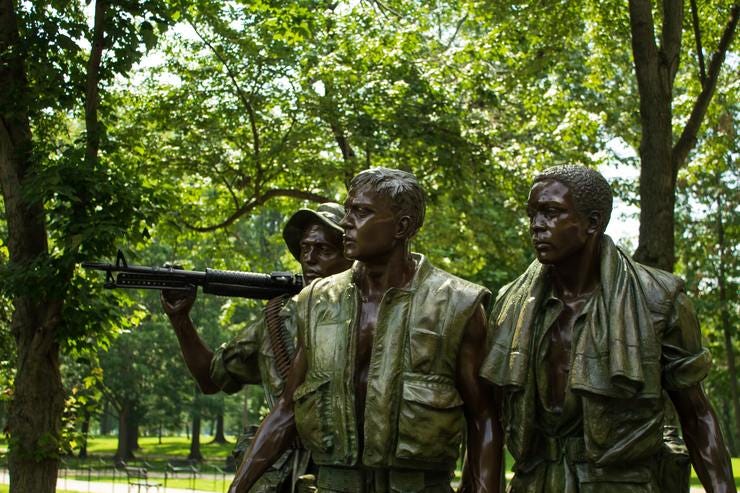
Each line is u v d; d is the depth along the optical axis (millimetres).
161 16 9258
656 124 8531
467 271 17484
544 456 3055
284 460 3959
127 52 9312
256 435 3229
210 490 22078
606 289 2963
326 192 16016
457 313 3010
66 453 9898
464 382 3049
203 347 4441
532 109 14031
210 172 15180
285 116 15055
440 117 14430
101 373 10984
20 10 9484
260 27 14055
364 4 14664
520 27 12047
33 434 9531
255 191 15070
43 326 9453
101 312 9516
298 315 3229
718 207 22734
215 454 41906
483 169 14922
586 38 12430
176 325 4371
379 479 3039
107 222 8969
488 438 3051
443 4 16672
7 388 11086
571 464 2996
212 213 16859
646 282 3020
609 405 2912
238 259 17328
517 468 3113
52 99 9617
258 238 34125
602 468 2943
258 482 3982
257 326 4352
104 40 9297
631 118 14773
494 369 3016
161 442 52344
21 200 9562
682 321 2996
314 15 11859
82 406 10852
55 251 9992
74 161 9148
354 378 3057
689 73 12133
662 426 2969
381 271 3088
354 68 14406
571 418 2990
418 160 14883
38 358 9555
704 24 10703
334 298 3150
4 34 9461
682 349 2994
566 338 3023
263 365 4203
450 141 14648
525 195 15305
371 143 14070
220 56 14352
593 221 3000
